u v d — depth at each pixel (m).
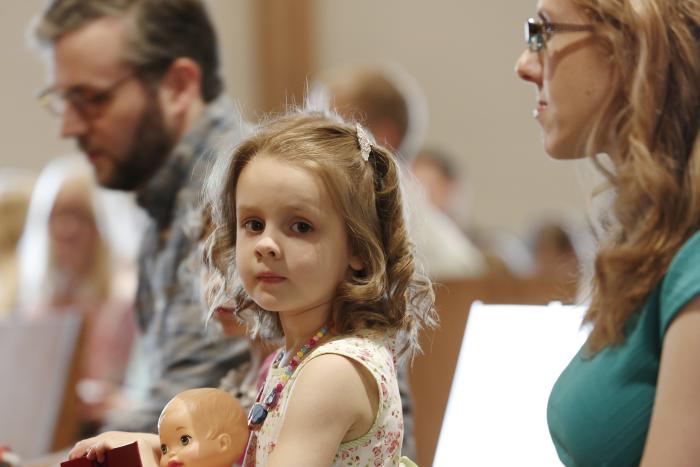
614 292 2.22
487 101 11.88
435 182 8.98
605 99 2.32
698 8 2.24
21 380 4.93
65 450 5.08
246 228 2.19
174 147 3.71
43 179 7.20
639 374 2.22
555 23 2.38
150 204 3.69
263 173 2.15
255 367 2.91
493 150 11.89
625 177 2.22
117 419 3.37
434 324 2.45
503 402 3.58
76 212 6.52
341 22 11.84
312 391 2.10
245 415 2.21
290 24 11.61
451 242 5.61
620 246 2.26
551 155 2.46
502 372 3.63
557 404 2.38
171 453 2.13
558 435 2.39
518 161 11.87
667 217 2.20
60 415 5.08
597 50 2.32
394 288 2.29
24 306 6.60
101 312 6.52
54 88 3.81
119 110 3.72
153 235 3.69
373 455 2.15
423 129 11.88
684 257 2.13
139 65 3.71
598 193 2.32
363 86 5.27
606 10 2.28
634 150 2.21
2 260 6.87
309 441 2.07
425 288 2.39
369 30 11.85
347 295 2.19
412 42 11.88
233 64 11.50
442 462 3.52
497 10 11.85
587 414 2.27
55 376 5.04
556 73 2.38
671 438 2.08
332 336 2.24
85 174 6.65
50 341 5.02
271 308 2.17
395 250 2.30
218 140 3.54
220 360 3.19
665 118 2.23
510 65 11.84
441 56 11.89
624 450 2.23
